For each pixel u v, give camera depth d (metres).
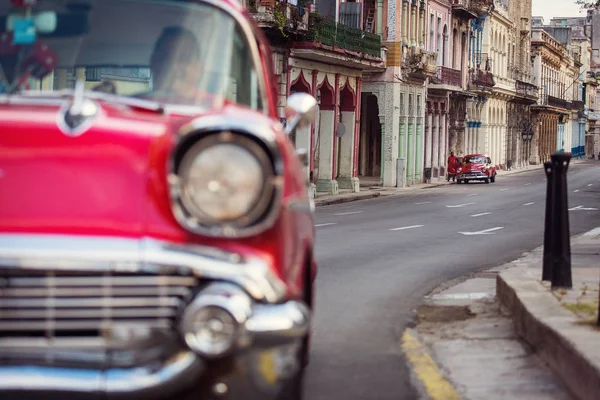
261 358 4.27
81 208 4.36
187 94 5.54
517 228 26.11
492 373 8.42
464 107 80.44
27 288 4.23
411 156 63.41
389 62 58.66
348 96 52.78
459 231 24.75
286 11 40.25
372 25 58.59
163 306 4.28
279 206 4.35
